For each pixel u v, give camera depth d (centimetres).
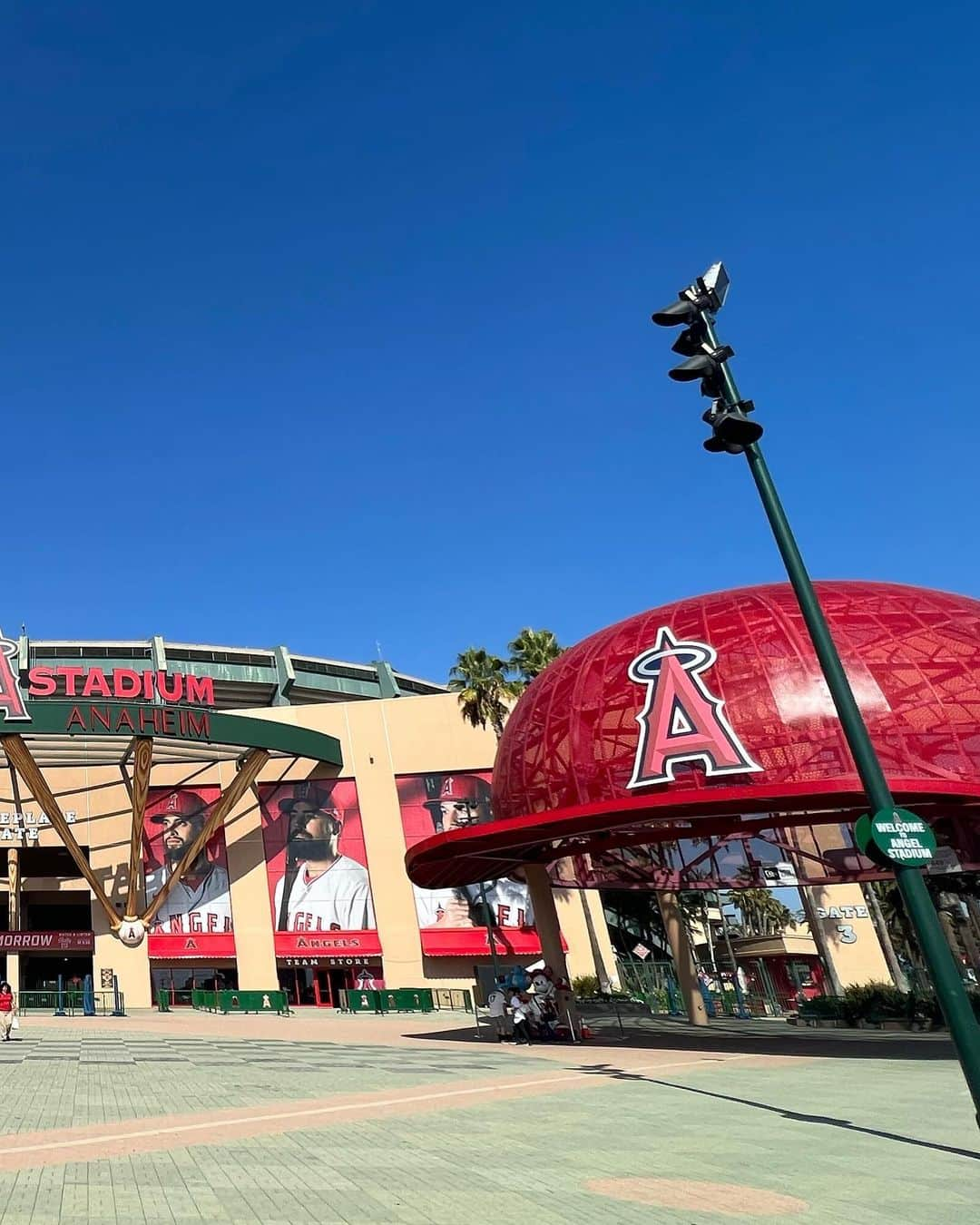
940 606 2342
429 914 5188
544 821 2212
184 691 4994
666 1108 1220
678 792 2038
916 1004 2970
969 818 2208
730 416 1058
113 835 5356
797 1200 716
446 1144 966
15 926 5219
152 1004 4991
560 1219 671
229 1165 860
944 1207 688
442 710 5634
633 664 2380
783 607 2342
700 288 1117
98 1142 988
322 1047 2328
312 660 7125
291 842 5334
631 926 7088
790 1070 1705
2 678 4384
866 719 2111
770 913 10200
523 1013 2502
